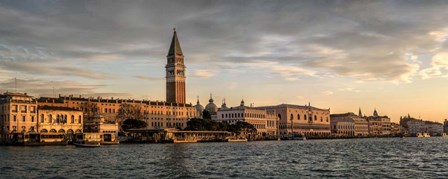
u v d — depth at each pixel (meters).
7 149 181.75
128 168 99.44
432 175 85.69
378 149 178.88
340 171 93.00
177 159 123.62
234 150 171.38
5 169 98.31
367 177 83.56
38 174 89.69
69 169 97.94
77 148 192.25
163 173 90.38
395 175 86.00
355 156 135.12
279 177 84.38
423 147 196.38
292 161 116.75
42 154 145.50
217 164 108.69
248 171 93.88
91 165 106.38
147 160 120.19
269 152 157.12
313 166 103.25
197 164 108.62
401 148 186.88
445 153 148.00
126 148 191.12
